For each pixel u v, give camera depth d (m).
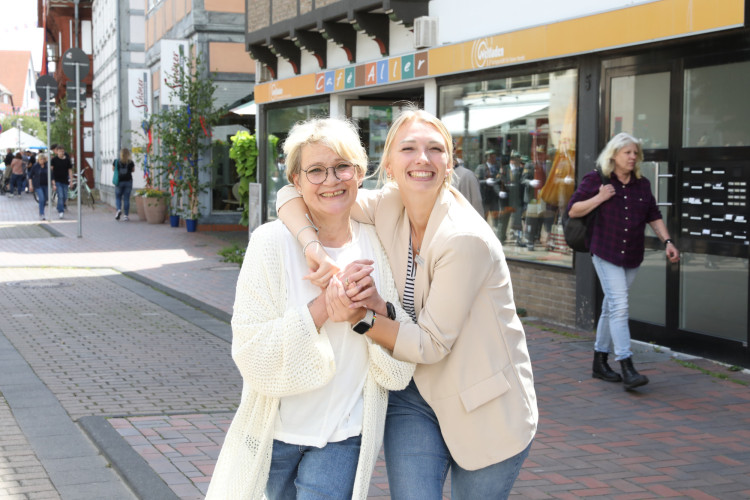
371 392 2.86
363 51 13.61
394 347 2.80
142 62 33.94
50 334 9.02
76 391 6.72
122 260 16.00
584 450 5.44
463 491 3.06
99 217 27.50
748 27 7.05
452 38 11.26
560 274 9.59
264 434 2.83
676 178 8.09
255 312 2.80
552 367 7.61
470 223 2.88
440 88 11.76
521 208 10.28
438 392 2.94
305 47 14.75
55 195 35.22
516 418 2.93
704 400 6.55
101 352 8.20
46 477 4.84
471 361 2.91
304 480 2.83
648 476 4.99
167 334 9.16
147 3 31.38
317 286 2.82
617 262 6.73
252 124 22.66
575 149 9.32
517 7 9.92
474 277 2.83
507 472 2.98
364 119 14.76
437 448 2.99
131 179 26.05
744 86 7.39
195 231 22.23
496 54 10.14
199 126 21.92
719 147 7.64
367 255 2.99
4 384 6.88
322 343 2.73
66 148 46.59
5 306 10.80
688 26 7.52
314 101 15.62
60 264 15.34
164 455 5.21
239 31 22.61
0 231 22.19
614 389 6.86
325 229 2.97
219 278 13.62
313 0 13.94
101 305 11.01
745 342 7.41
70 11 48.59
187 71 22.62
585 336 8.93
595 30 8.60
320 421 2.84
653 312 8.43
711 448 5.49
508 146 10.50
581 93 9.18
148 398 6.58
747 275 7.38
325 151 2.87
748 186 7.38
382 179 3.24
